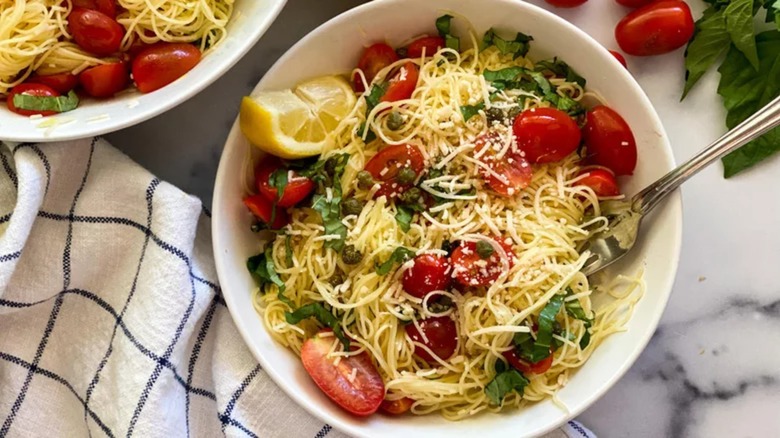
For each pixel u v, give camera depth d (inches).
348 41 19.8
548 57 20.0
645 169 19.5
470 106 19.5
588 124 19.7
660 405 21.1
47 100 19.2
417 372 19.5
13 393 21.1
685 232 20.8
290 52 19.3
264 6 19.4
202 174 21.6
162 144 21.5
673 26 19.7
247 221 20.1
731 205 20.7
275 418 20.4
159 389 20.0
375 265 19.6
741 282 20.8
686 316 21.0
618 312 19.6
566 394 19.4
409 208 19.7
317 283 19.6
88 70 19.6
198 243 21.1
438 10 19.6
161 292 19.9
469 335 19.2
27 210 19.6
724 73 20.1
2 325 21.0
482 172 19.4
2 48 19.3
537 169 19.8
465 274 19.1
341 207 19.6
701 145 20.6
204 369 20.9
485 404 19.7
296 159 19.8
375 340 19.4
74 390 21.2
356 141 19.9
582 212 20.0
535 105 19.8
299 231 19.8
